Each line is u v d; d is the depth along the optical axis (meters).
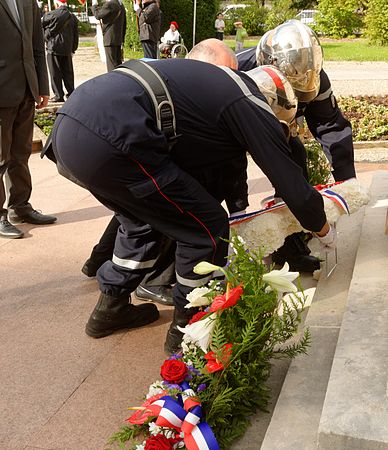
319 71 3.27
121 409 2.71
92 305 3.67
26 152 4.98
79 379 2.94
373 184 4.62
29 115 4.93
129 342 3.25
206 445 2.23
